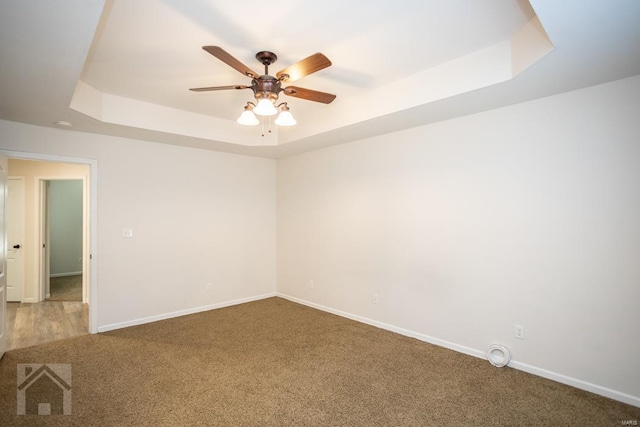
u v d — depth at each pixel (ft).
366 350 10.90
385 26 7.14
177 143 14.20
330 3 6.34
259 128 14.74
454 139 10.78
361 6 6.44
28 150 11.19
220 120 13.83
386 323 12.84
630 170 7.79
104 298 12.75
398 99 10.02
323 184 15.37
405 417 7.38
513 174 9.55
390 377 9.12
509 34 7.53
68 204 25.52
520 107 9.39
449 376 9.16
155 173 14.01
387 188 12.76
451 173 10.87
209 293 15.57
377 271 13.14
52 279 23.72
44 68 7.12
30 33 5.76
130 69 9.19
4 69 7.15
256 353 10.69
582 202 8.43
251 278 17.10
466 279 10.56
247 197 16.96
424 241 11.62
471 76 8.40
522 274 9.41
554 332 8.87
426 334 11.62
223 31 7.29
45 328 13.21
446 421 7.25
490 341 10.05
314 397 8.16
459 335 10.75
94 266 12.53
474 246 10.36
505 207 9.71
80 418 7.29
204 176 15.46
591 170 8.30
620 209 7.92
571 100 8.55
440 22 7.02
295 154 16.67
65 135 11.93
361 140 13.69
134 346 11.22
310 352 10.77
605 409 7.61
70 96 8.69
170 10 6.50
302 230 16.49
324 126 12.47
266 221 17.72
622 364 7.91
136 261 13.51
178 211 14.65
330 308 15.08
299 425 7.12
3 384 8.74
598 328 8.23
